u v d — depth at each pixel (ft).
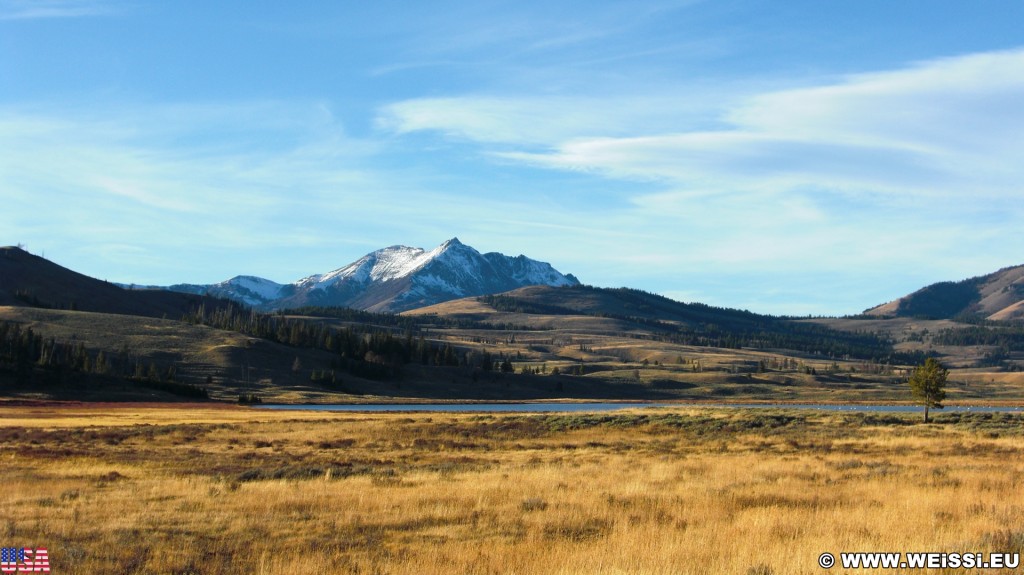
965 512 68.39
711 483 92.89
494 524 68.44
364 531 66.39
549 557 53.26
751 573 48.96
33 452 145.59
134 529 66.44
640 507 75.87
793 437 175.63
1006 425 189.67
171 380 567.18
